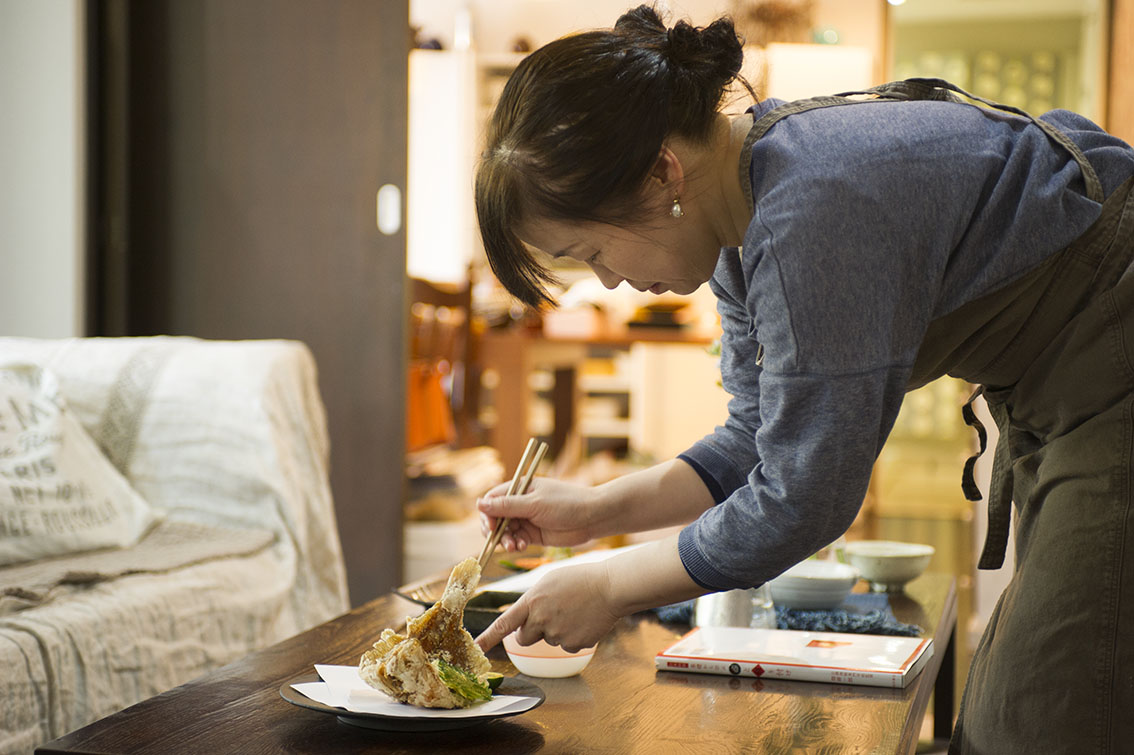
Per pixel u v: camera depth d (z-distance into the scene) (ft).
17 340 8.02
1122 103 14.10
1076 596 3.02
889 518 18.95
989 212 2.95
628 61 2.99
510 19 22.56
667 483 4.00
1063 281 3.11
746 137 3.05
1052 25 21.30
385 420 10.80
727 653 3.75
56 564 6.07
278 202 10.91
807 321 2.75
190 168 11.02
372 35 10.71
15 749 4.76
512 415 14.53
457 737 2.95
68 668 5.09
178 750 2.80
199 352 7.78
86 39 10.58
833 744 2.93
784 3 19.62
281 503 7.28
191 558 6.39
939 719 5.82
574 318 14.76
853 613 4.75
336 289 10.85
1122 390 3.06
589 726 3.07
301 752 2.80
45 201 10.55
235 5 10.90
